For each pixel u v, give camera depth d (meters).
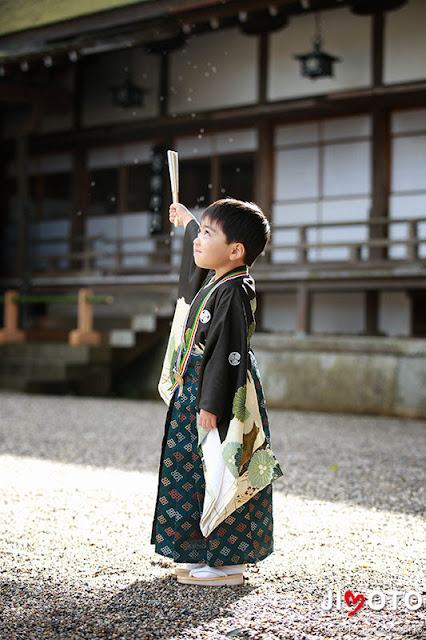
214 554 2.34
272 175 10.55
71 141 12.08
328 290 10.18
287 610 2.18
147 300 11.38
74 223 12.37
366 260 9.22
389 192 9.75
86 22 8.20
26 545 2.82
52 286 11.73
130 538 2.94
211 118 10.71
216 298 2.35
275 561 2.66
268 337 8.61
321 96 9.87
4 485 3.89
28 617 2.12
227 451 2.27
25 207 11.51
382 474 4.40
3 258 13.02
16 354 9.59
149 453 5.06
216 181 11.02
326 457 4.99
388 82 9.62
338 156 10.12
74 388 9.03
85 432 5.98
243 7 7.23
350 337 8.22
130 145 11.84
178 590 2.35
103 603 2.23
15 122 13.02
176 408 2.40
